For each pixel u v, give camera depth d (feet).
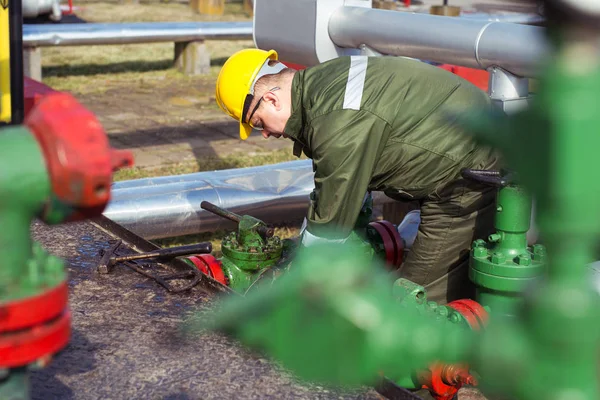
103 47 38.75
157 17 44.88
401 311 1.41
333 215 8.08
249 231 9.11
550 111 1.22
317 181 8.20
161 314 7.32
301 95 8.59
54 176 2.73
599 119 1.20
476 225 9.15
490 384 1.42
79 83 30.78
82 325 7.05
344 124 7.99
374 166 8.45
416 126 8.41
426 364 1.46
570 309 1.33
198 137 23.45
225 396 5.79
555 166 1.22
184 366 6.26
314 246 1.37
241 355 6.43
